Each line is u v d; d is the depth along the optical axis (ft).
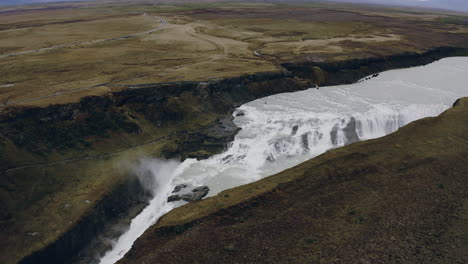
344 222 126.72
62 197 168.25
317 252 112.88
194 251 120.78
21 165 177.58
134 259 127.44
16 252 141.28
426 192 140.05
